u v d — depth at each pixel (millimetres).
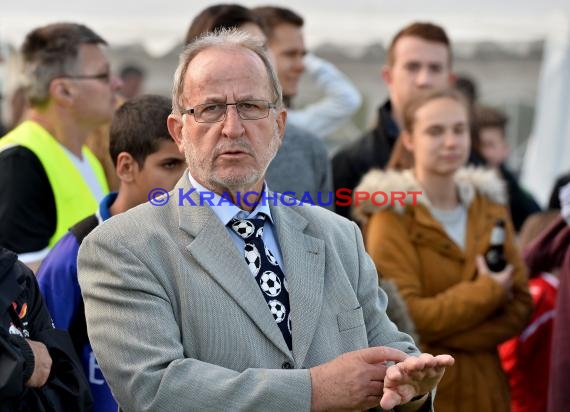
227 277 8195
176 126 8781
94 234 8336
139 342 7930
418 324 12445
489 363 12852
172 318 8078
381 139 15500
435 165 13148
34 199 11617
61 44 12523
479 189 13469
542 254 14172
